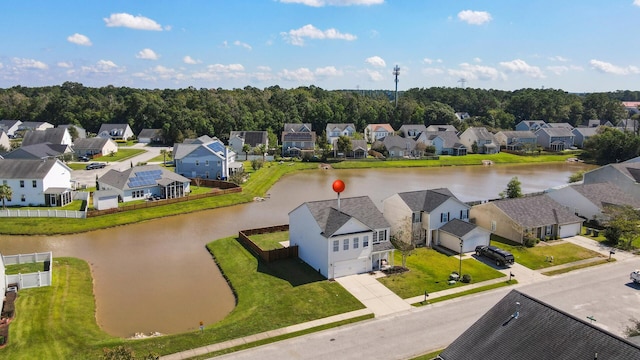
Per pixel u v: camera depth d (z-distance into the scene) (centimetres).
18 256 4209
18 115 17800
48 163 6512
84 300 3550
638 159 8181
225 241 5009
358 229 4050
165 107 16512
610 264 4366
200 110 16025
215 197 7106
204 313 3453
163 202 6512
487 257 4488
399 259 4481
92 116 16950
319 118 15938
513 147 13825
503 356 2075
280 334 3022
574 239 5162
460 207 5000
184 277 4131
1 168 6334
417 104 18688
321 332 3050
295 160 11538
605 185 6262
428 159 11962
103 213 5903
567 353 1955
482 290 3744
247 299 3609
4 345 2742
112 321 3306
